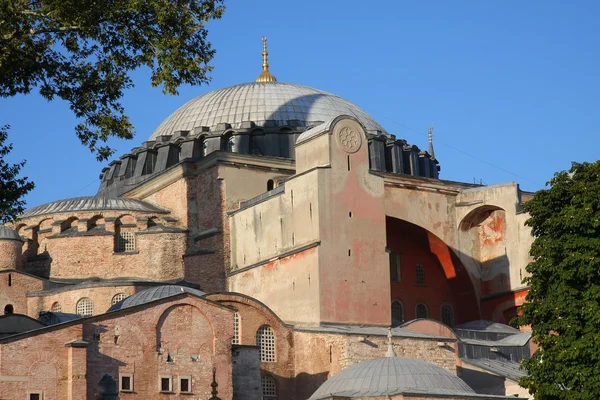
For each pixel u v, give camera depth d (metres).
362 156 80.12
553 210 62.94
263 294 80.94
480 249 91.81
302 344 74.50
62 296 82.00
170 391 65.31
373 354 72.44
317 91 104.25
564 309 59.69
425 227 89.25
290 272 78.62
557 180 63.12
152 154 96.81
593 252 59.50
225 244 85.69
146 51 56.19
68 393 61.75
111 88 56.62
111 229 87.69
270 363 73.56
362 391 61.84
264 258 82.00
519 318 62.38
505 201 89.62
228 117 97.81
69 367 61.94
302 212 78.69
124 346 64.44
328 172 78.25
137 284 81.38
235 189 87.12
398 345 73.69
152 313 65.75
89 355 63.09
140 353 64.81
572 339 58.97
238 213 85.44
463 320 91.38
